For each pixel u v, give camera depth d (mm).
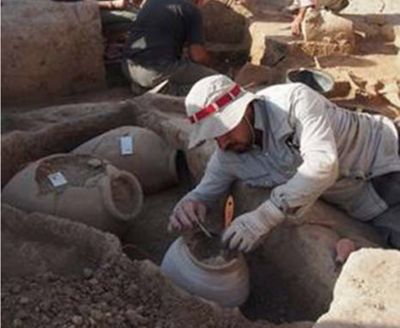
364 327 2533
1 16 5449
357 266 2803
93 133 4566
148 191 4262
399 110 5379
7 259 3275
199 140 3188
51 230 3381
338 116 3434
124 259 3162
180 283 3172
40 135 4312
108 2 6406
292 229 3451
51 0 5711
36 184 3674
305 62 5996
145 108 4656
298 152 3309
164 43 5602
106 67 6258
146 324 2877
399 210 3570
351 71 5816
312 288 3287
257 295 3473
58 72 5754
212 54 6715
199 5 6227
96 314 2857
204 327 2908
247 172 3455
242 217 3195
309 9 6164
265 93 3330
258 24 6504
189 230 3381
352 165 3502
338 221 3590
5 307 2889
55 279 3096
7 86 5574
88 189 3629
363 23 6598
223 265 3146
